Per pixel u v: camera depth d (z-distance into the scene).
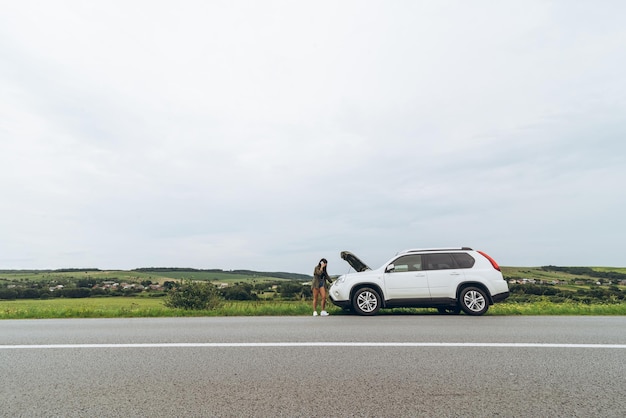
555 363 5.39
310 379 4.70
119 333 8.26
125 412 3.71
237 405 3.87
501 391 4.24
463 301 11.55
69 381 4.70
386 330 8.30
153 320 10.91
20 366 5.42
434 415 3.61
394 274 11.94
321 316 11.67
